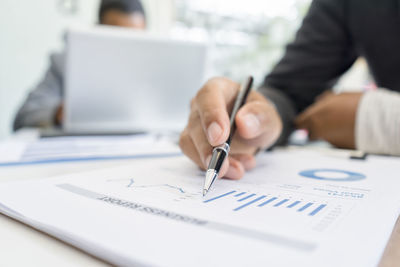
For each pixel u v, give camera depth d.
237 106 0.36
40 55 2.00
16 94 1.96
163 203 0.22
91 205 0.21
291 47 0.80
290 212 0.20
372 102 0.51
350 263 0.13
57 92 1.51
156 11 2.27
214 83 0.37
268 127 0.38
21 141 0.65
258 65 2.08
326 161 0.42
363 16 0.75
